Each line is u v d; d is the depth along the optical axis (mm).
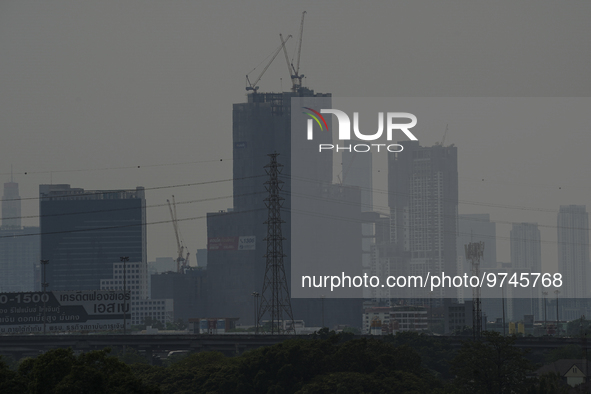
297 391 167875
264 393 176375
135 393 110938
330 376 169375
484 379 172375
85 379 108000
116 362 116500
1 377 111438
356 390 163750
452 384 180000
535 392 163875
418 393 162000
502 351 173375
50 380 110250
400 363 184375
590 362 183625
